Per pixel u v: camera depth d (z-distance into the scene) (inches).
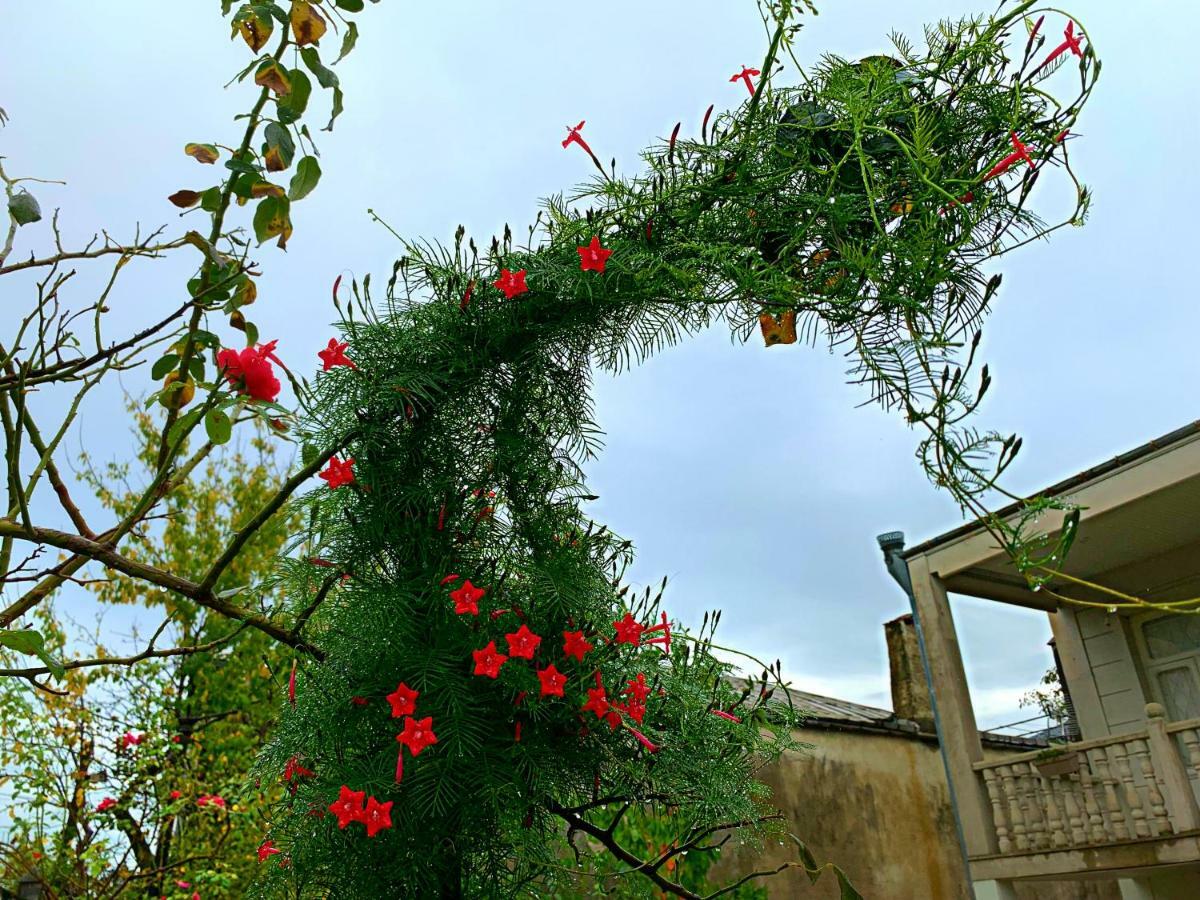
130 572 55.2
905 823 300.7
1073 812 219.8
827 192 62.6
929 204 62.6
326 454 59.8
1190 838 195.9
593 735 64.8
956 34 65.1
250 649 271.3
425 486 64.0
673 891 69.0
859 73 65.2
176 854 204.4
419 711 58.9
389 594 61.2
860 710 350.9
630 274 62.1
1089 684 290.0
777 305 64.7
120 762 207.8
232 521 323.0
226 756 255.3
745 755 74.9
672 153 64.1
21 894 175.3
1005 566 267.1
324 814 59.5
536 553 67.1
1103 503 221.1
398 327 65.1
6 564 51.8
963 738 241.9
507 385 67.1
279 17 51.4
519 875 66.2
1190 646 270.5
